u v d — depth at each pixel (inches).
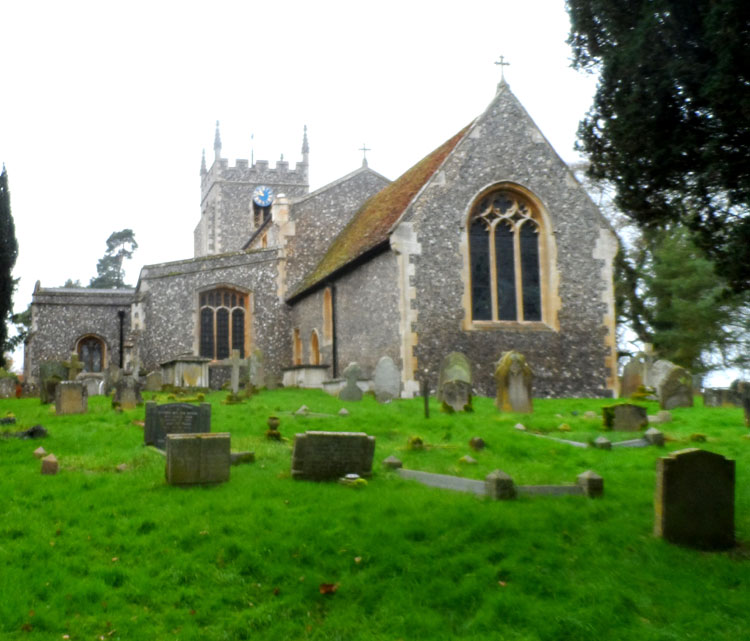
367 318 989.2
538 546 313.3
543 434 587.5
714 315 1279.5
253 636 261.3
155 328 1245.1
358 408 719.1
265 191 2151.8
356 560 305.7
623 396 940.6
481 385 903.7
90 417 658.8
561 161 970.7
